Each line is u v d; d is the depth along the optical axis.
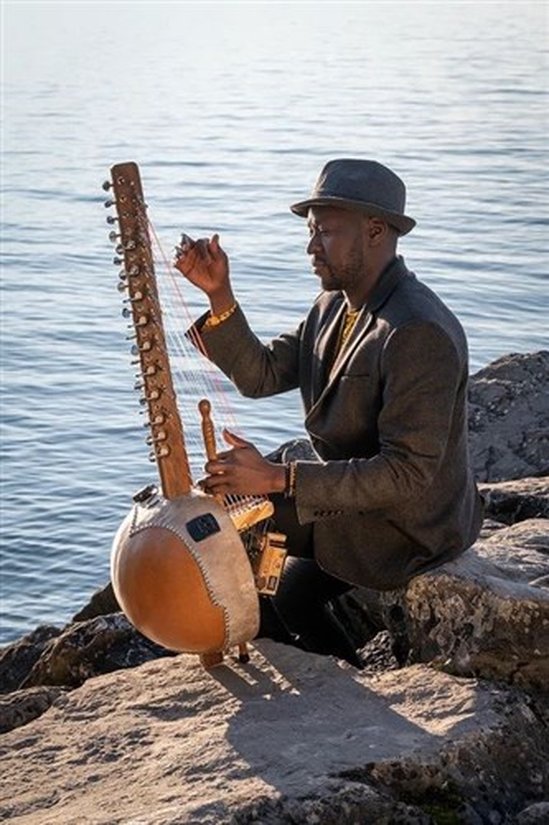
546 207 86.12
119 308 66.62
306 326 6.58
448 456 6.24
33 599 31.05
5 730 6.41
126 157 137.25
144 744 5.72
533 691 5.96
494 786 5.41
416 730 5.59
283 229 81.94
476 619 6.05
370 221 6.07
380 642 6.80
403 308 6.02
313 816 5.06
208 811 5.03
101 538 34.97
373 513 6.27
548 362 10.69
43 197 113.19
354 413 6.16
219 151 132.00
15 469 41.00
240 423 39.72
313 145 132.75
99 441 43.94
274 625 6.62
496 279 63.12
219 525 5.91
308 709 5.82
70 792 5.45
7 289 72.81
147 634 6.02
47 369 54.41
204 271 6.51
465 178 102.19
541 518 8.03
